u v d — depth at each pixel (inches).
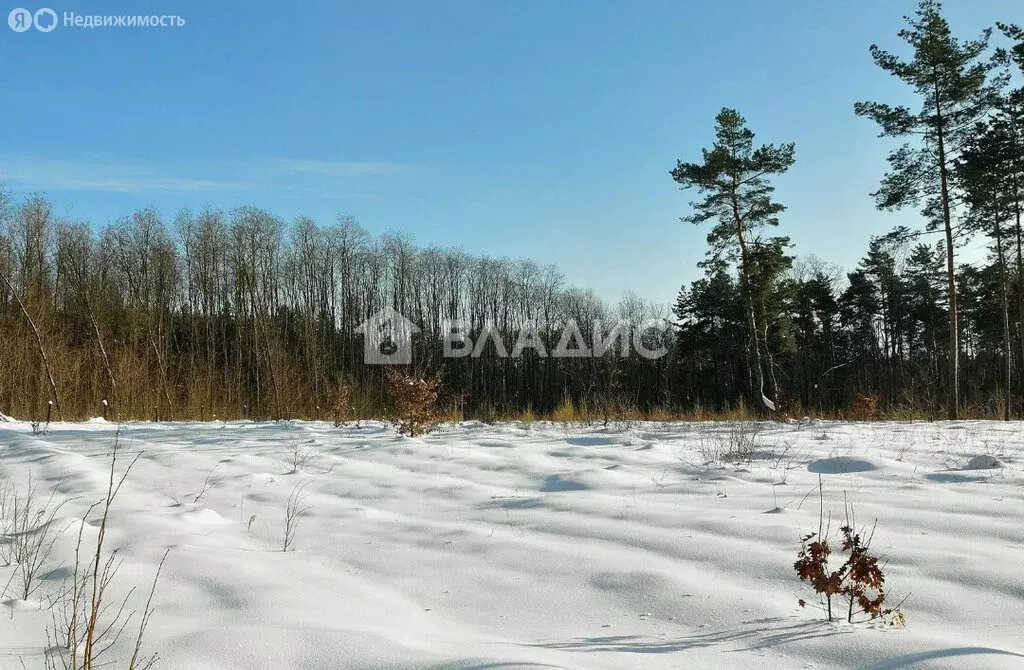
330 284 1829.5
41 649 117.8
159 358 972.6
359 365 1803.6
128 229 1533.0
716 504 227.6
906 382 1526.8
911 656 109.2
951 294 792.9
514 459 342.0
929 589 143.3
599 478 279.6
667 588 146.8
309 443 409.7
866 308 1754.4
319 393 943.0
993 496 227.6
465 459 344.8
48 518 215.9
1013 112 767.1
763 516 204.7
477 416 718.5
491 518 221.8
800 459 326.6
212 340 1509.6
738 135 956.6
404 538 199.3
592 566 163.8
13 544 183.0
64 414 723.4
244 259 1535.4
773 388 997.2
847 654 113.0
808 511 210.4
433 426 456.8
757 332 1071.6
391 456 358.3
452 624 134.8
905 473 275.1
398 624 132.5
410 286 1983.3
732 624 129.6
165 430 488.7
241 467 327.9
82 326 1226.6
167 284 1494.8
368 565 173.5
